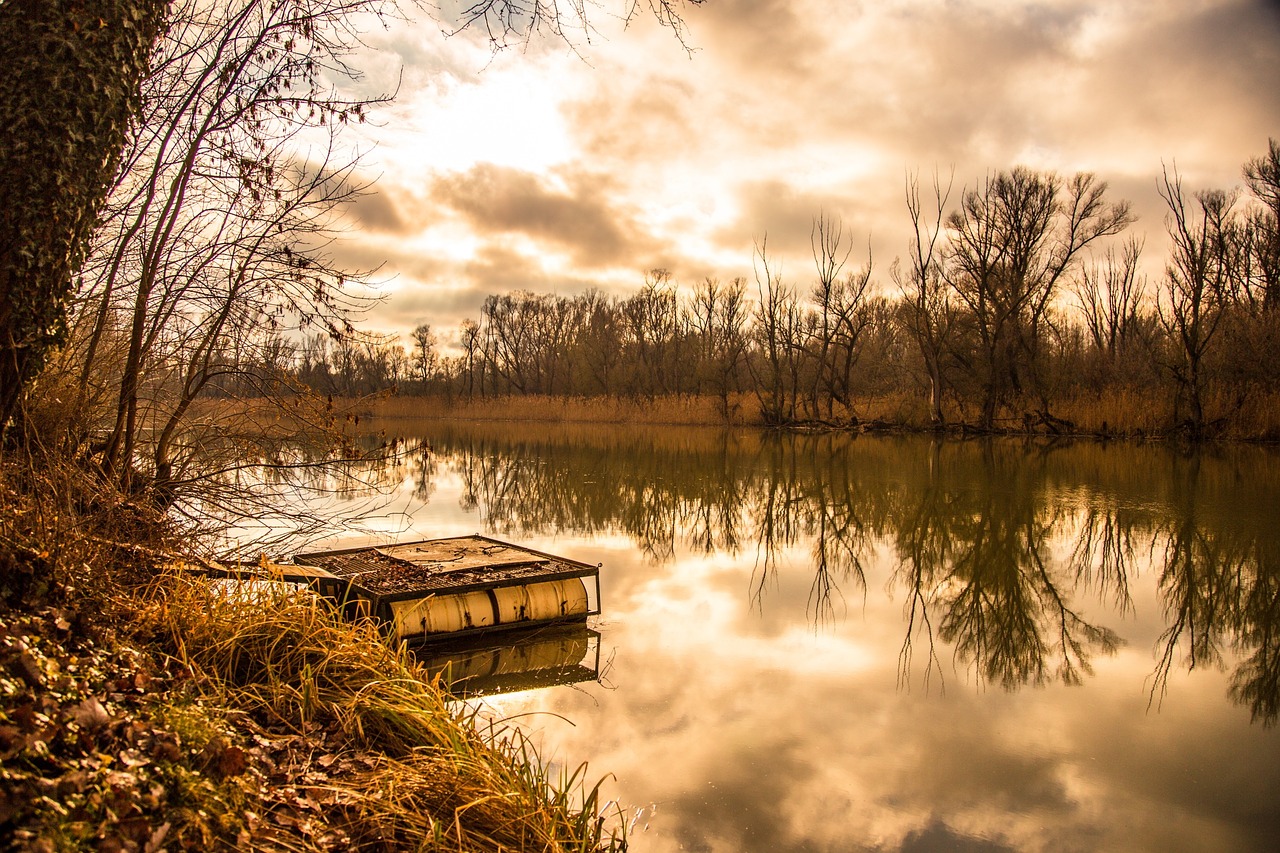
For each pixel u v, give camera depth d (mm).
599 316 70375
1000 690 7137
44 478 4844
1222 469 22047
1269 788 5340
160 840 2814
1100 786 5348
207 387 7117
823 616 9516
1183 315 29875
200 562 5941
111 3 5102
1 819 2498
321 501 12547
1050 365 36281
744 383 57219
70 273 5156
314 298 6711
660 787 5258
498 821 3891
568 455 29031
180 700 3949
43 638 3742
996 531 14539
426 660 7574
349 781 3967
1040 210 35688
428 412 61781
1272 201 33750
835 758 5734
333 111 6562
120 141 5332
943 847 4609
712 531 14859
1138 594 10453
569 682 7188
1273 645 8422
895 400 41500
